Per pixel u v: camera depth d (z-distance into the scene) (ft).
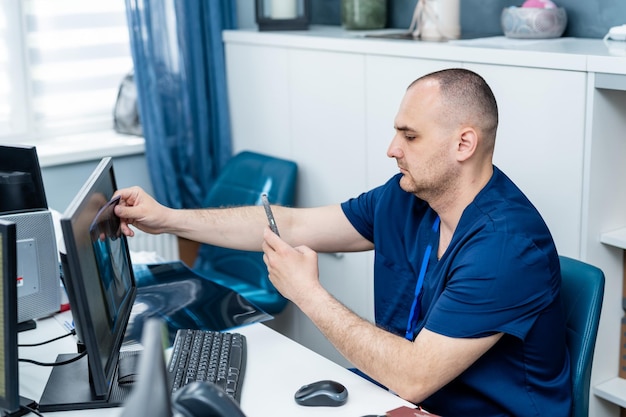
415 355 4.99
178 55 10.46
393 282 6.09
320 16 11.13
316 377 5.32
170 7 10.32
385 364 5.06
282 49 9.77
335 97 9.16
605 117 6.77
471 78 5.40
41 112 10.61
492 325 5.00
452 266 5.32
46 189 10.03
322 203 9.70
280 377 5.32
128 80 10.79
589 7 7.95
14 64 10.18
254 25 11.28
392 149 5.56
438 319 5.06
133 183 10.75
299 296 5.41
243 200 9.98
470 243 5.24
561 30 8.02
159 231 6.46
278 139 10.18
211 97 10.88
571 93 6.79
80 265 4.34
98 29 10.73
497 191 5.44
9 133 10.36
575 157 6.88
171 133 10.66
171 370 5.26
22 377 5.39
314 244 6.66
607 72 6.45
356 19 9.84
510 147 7.39
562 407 5.41
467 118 5.31
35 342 5.94
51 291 6.08
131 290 5.88
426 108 5.35
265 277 9.40
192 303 6.74
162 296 6.91
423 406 5.53
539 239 5.26
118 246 5.65
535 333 5.21
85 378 5.27
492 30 8.87
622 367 7.47
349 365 9.55
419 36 8.75
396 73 8.32
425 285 5.69
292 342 5.87
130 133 10.83
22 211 5.98
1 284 4.32
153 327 2.69
